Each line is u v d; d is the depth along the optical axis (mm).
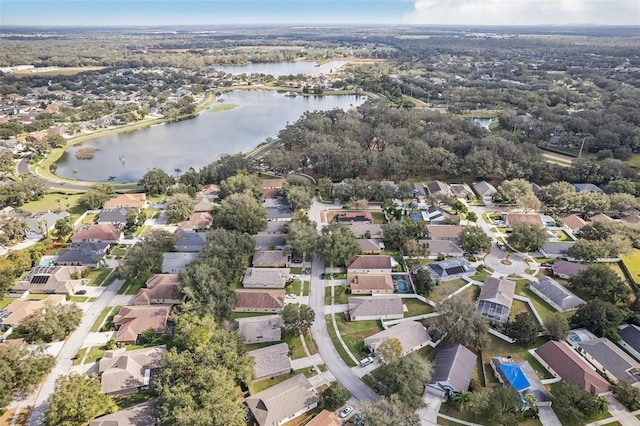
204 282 127125
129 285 145625
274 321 123812
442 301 125188
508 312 127125
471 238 160000
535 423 94875
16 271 146000
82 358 113750
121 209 195000
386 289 140500
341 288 144375
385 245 170625
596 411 94375
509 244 169375
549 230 180250
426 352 116500
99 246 164250
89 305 135375
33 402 100375
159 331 121625
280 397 96938
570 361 107188
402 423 86938
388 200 199875
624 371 107438
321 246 153625
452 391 101250
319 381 107562
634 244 163250
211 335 108438
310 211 198625
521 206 197250
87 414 91062
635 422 95312
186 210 190125
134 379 104000
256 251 160250
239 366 102188
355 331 125062
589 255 151375
